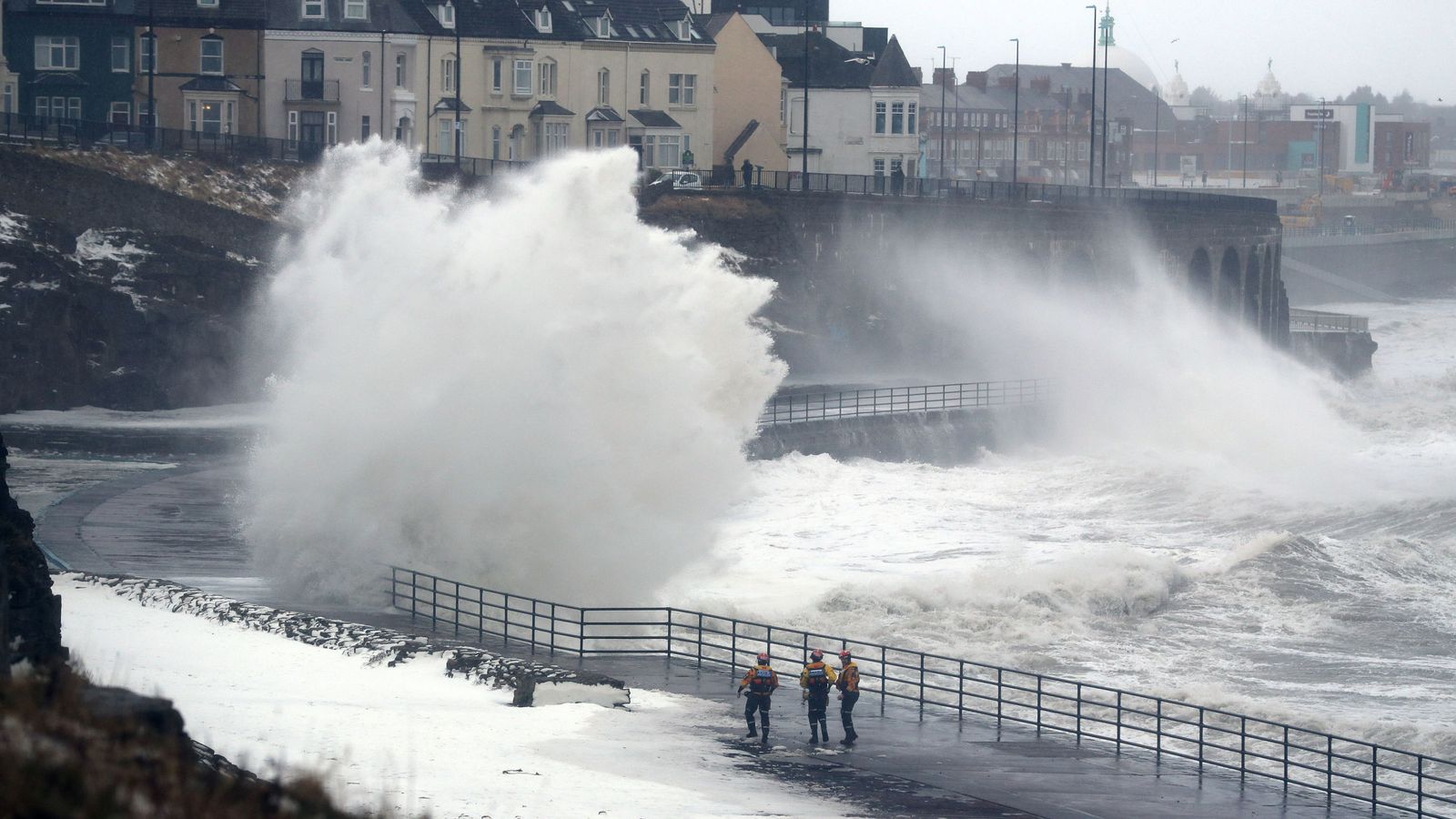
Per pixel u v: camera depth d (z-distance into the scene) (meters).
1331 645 74.38
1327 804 46.19
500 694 52.47
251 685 49.72
